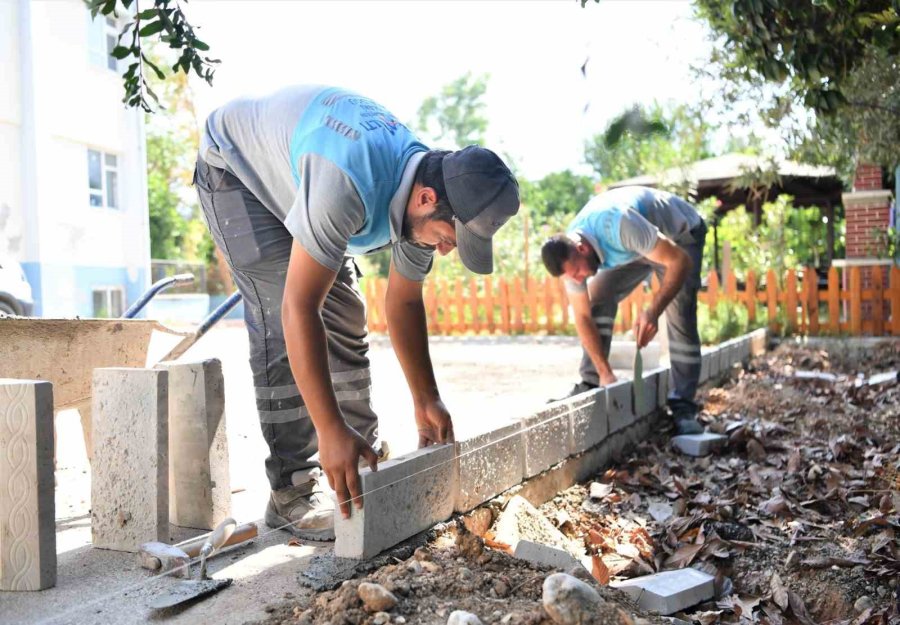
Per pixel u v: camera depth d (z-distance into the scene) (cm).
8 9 1254
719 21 517
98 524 287
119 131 1512
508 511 338
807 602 321
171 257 2747
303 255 238
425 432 328
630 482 454
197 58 341
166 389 281
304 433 306
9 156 1271
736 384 795
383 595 215
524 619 206
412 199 248
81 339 350
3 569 246
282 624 216
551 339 1450
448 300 1612
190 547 272
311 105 262
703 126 793
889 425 582
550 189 4159
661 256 504
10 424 246
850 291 1209
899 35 405
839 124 755
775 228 1614
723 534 380
